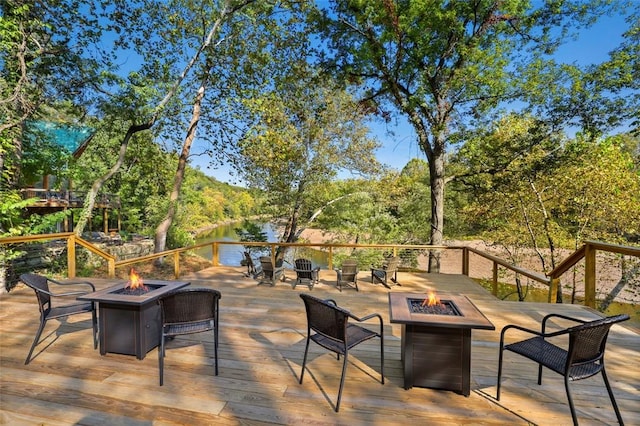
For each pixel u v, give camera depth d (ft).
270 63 36.73
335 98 41.22
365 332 8.33
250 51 36.19
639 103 25.90
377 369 8.73
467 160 34.86
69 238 18.66
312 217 47.14
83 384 7.88
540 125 29.40
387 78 30.19
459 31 25.96
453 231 49.80
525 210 34.27
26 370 8.55
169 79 33.32
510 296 40.09
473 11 26.61
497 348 10.14
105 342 9.47
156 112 32.63
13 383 7.92
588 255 13.37
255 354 9.59
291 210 45.06
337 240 48.96
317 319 7.80
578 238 30.91
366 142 43.70
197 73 38.29
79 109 29.40
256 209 49.06
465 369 7.41
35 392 7.53
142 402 7.14
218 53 36.35
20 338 10.68
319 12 31.14
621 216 28.81
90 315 13.00
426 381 7.66
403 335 8.54
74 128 34.42
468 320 7.21
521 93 27.71
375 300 15.88
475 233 47.70
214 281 19.90
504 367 8.84
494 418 6.66
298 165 42.19
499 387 7.34
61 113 30.04
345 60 32.35
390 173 51.65
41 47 22.97
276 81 37.45
